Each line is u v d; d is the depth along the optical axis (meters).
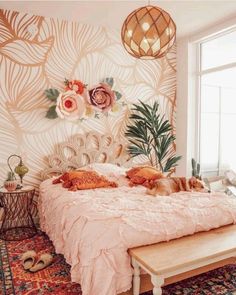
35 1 3.24
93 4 3.34
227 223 2.30
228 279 2.34
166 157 4.68
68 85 3.79
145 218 2.02
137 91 4.37
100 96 3.98
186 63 4.55
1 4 3.31
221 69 4.31
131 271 1.84
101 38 4.05
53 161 3.75
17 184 3.24
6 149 3.53
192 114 4.66
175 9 3.53
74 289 2.14
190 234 2.10
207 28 4.18
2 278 2.30
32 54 3.62
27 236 3.27
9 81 3.51
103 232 1.87
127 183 3.31
